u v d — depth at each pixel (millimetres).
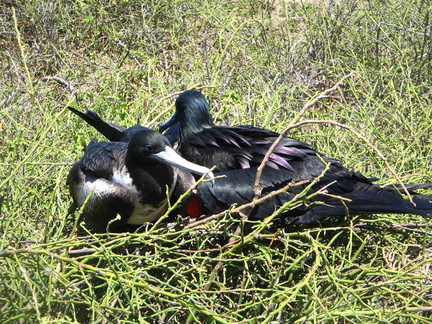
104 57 10133
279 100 7992
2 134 7316
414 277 5105
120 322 4824
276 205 6020
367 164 7445
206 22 11102
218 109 8156
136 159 5801
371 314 5133
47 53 10234
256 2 11430
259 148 6297
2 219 5812
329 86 9492
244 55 9680
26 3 10594
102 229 6027
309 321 5121
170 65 9461
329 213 6008
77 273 5449
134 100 8250
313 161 6227
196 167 5688
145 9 10797
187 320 5203
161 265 5195
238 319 5520
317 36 9766
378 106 7715
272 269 5672
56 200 6555
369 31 10000
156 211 6074
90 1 11148
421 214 5895
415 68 9086
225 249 5785
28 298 4621
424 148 7582
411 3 10117
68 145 7383
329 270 5125
